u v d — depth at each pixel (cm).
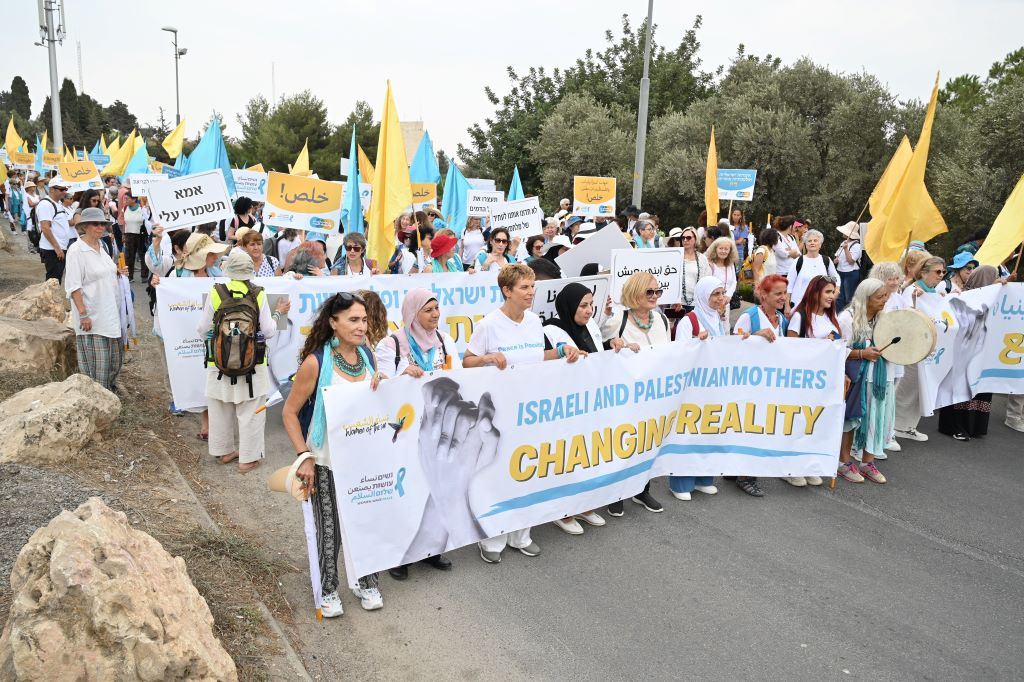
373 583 462
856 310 691
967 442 838
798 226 1365
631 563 534
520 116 3941
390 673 402
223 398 643
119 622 309
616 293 702
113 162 2408
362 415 437
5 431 552
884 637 457
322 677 392
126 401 762
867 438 697
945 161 2000
